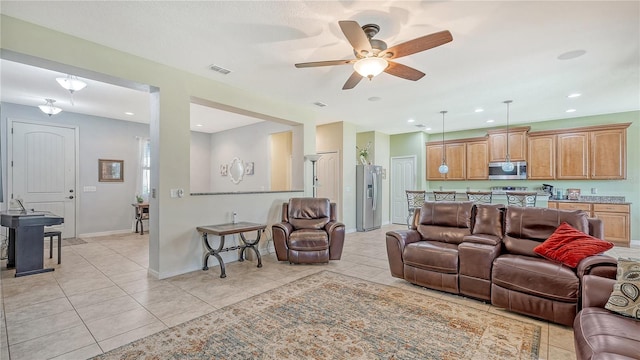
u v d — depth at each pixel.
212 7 2.35
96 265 4.05
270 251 4.88
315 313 2.61
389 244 3.47
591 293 1.90
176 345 2.10
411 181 8.12
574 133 5.93
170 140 3.55
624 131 5.46
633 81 3.95
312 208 4.61
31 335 2.23
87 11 2.41
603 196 5.84
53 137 5.71
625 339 1.42
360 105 5.23
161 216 3.50
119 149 6.54
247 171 7.39
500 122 6.75
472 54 3.14
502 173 6.73
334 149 6.85
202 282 3.39
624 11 2.35
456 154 7.45
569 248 2.54
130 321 2.46
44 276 3.59
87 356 1.97
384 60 2.50
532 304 2.48
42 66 2.81
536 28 2.62
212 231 3.60
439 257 3.05
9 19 2.48
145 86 3.39
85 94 4.64
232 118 6.59
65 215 5.85
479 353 2.03
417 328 2.36
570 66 3.45
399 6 2.31
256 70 3.63
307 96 4.69
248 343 2.13
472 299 2.93
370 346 2.10
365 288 3.22
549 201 5.90
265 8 2.36
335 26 2.63
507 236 3.13
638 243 5.52
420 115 6.03
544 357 1.99
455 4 2.28
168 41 2.92
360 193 7.07
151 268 3.62
